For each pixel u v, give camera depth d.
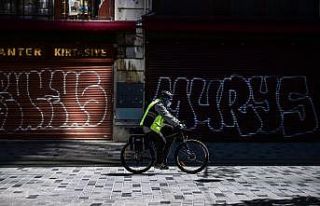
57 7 15.27
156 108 9.39
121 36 14.99
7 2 15.17
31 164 10.66
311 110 15.45
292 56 15.42
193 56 15.27
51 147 13.44
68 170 9.95
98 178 8.99
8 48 14.98
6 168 10.17
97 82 15.12
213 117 15.28
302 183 8.56
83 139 15.11
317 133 15.45
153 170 9.97
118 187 8.09
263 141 15.35
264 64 15.36
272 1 15.56
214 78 15.30
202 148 9.59
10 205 6.71
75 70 15.13
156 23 14.41
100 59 15.09
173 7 15.37
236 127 15.30
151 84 15.20
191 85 15.27
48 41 15.03
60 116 15.12
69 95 15.12
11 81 15.09
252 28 14.69
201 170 9.54
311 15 15.55
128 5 15.00
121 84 14.95
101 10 15.13
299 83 15.44
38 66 15.12
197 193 7.61
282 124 15.38
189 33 15.05
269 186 8.26
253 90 15.35
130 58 15.02
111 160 11.23
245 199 7.18
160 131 9.42
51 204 6.78
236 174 9.52
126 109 14.93
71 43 15.06
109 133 15.12
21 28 14.40
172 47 15.23
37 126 15.09
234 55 15.33
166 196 7.37
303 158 11.81
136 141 9.47
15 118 15.08
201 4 15.45
